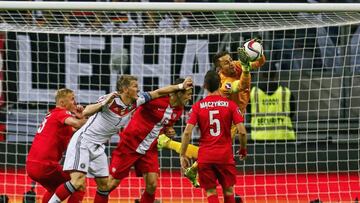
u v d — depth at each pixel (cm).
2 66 3108
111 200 2809
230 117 2152
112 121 2219
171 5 2322
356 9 2342
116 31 2719
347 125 3159
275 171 3017
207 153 2144
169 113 2284
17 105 3114
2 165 3053
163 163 2986
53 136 2245
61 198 2177
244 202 2862
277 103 3136
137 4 2322
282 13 2416
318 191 2934
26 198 2706
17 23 2627
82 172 2191
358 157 3105
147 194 2331
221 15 2502
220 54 2316
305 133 3156
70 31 2711
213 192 2156
